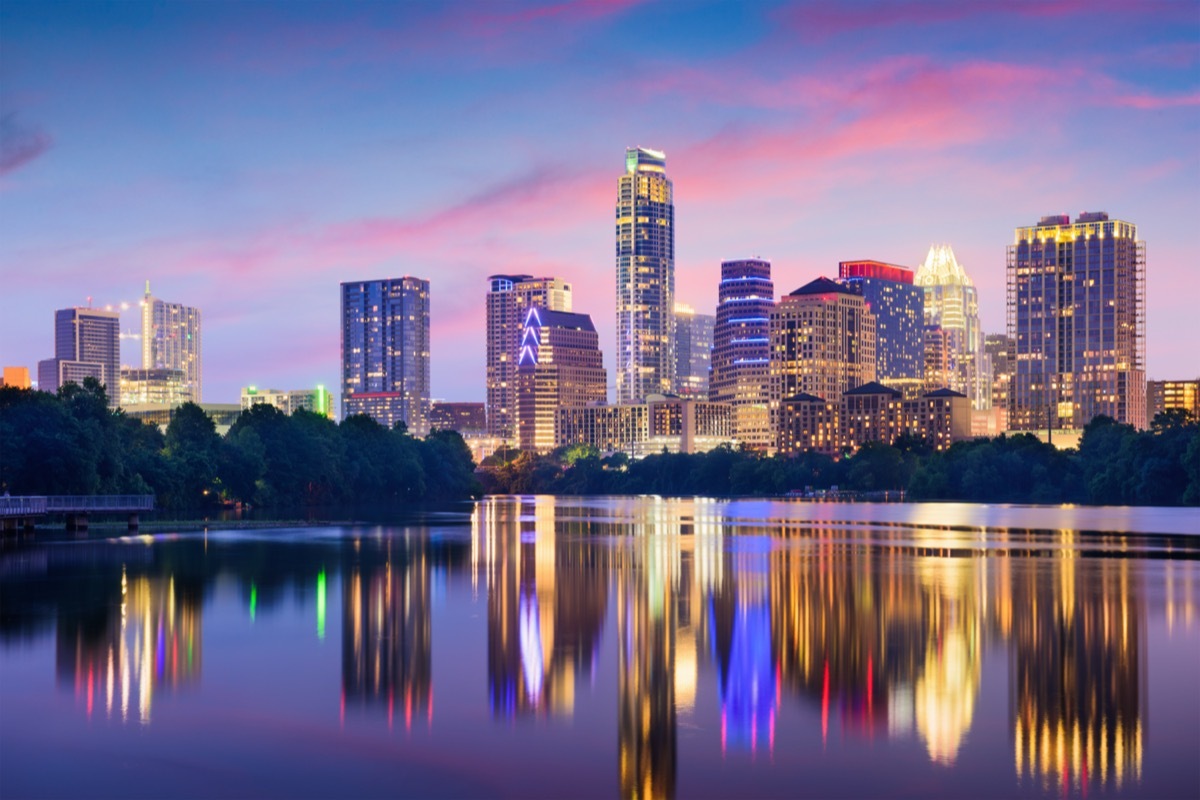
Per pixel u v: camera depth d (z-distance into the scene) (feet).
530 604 299.38
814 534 590.14
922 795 144.46
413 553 449.89
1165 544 501.15
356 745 165.68
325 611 285.02
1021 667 215.31
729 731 173.27
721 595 316.19
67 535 541.34
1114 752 160.97
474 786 148.77
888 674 209.77
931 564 403.34
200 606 291.17
